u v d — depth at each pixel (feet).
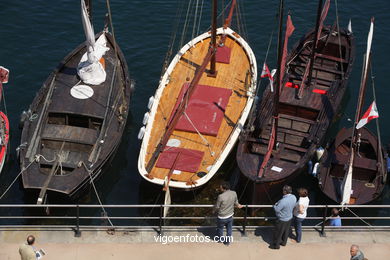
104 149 74.54
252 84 85.05
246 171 70.18
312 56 83.20
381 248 55.26
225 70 88.12
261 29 107.96
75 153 74.13
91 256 53.06
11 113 88.58
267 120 80.84
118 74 85.71
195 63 89.10
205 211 71.67
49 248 53.57
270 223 70.28
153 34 106.22
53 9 110.73
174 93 83.87
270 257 53.72
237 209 72.38
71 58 88.28
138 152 82.69
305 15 111.45
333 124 89.45
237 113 81.20
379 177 75.05
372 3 115.03
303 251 54.49
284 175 70.59
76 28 107.04
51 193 68.80
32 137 74.95
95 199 74.74
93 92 82.58
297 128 82.43
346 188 69.77
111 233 55.47
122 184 77.41
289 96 84.17
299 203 53.11
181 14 111.14
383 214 75.15
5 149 76.69
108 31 100.27
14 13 108.88
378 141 78.38
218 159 73.26
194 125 78.02
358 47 104.94
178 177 71.31
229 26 97.40
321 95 84.69
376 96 95.04
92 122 79.87
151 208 73.36
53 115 79.61
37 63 98.99
